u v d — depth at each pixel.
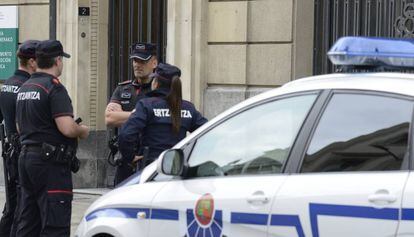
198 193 14.74
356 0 30.45
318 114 13.53
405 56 13.27
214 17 32.44
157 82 19.61
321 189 12.88
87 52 36.31
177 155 15.18
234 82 32.03
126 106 22.20
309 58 31.16
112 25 36.69
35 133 20.27
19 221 21.39
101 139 36.56
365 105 13.02
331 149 13.17
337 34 30.94
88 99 36.38
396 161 12.36
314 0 31.25
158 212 15.35
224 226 14.16
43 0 37.16
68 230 20.58
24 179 20.69
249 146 14.48
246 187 14.02
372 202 12.16
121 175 21.25
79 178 36.34
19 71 23.36
